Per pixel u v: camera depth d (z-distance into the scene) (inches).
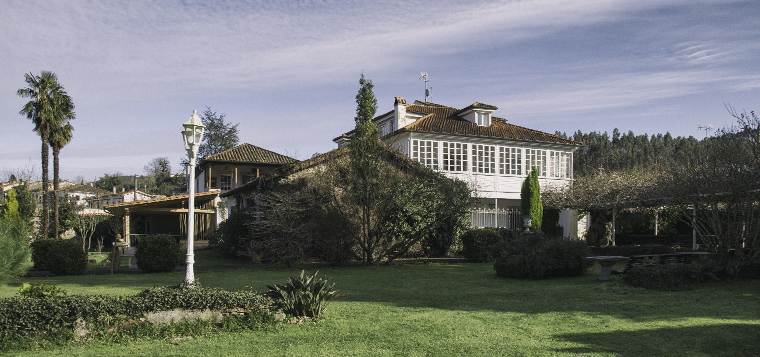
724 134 470.6
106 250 1364.4
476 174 1106.7
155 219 1425.9
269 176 786.2
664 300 369.4
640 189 790.5
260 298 311.9
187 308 289.6
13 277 483.2
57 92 1248.8
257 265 727.7
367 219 718.5
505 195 1147.3
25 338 249.3
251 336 271.0
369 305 371.2
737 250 456.4
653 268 438.9
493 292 439.2
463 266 709.9
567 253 534.6
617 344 250.7
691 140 3120.1
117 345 251.8
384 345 252.1
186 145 368.2
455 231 874.8
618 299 382.3
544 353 235.5
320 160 727.7
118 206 978.7
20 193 1450.5
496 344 252.5
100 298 279.1
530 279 532.1
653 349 240.2
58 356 230.5
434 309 354.3
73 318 263.3
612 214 942.4
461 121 1230.3
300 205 706.8
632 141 3371.1
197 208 1296.8
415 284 504.4
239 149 1469.0
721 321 294.0
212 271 642.8
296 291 329.1
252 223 748.6
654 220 1036.5
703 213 494.9
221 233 967.6
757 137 453.1
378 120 1344.7
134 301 279.1
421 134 1087.6
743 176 443.8
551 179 1203.2
